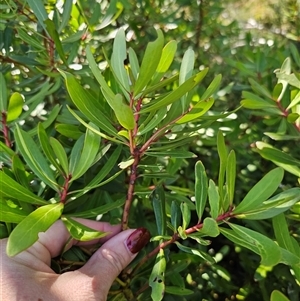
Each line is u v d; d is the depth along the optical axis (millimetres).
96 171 188
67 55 244
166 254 161
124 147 185
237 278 278
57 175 175
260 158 287
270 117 265
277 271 221
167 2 375
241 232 134
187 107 147
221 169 137
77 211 179
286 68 208
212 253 280
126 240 164
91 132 153
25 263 157
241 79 337
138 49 316
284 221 147
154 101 142
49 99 262
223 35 397
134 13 337
